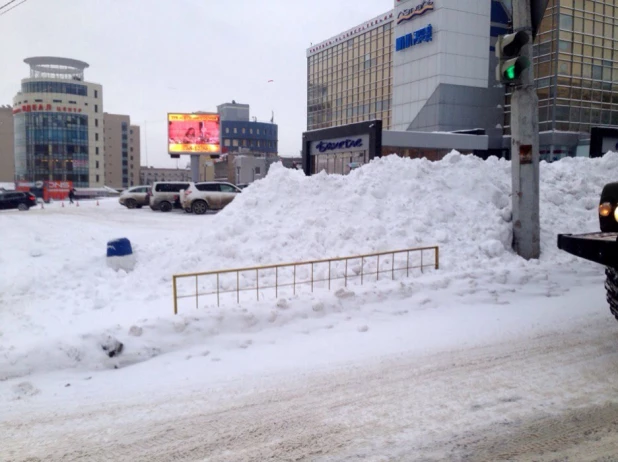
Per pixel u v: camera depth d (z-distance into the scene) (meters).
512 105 8.84
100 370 4.77
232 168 77.44
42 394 4.23
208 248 8.55
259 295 6.65
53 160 92.69
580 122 35.88
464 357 4.96
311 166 27.89
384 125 52.50
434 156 27.50
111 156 122.62
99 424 3.71
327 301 6.33
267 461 3.18
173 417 3.81
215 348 5.29
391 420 3.70
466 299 6.87
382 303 6.62
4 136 110.81
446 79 36.78
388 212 9.09
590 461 3.11
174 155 42.03
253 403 4.03
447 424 3.62
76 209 32.34
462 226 8.99
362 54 56.12
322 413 3.84
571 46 34.97
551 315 6.24
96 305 6.66
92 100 96.19
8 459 3.23
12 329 5.79
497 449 3.26
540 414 3.74
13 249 10.64
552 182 11.41
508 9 38.06
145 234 13.73
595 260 4.44
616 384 4.26
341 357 5.01
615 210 4.89
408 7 39.25
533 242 8.75
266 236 8.63
